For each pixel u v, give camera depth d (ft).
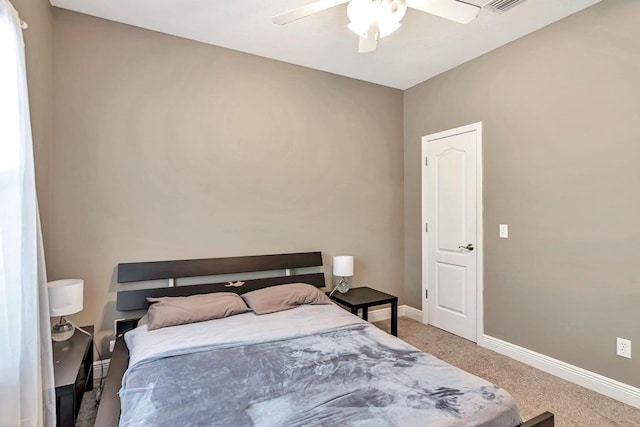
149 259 8.95
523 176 9.25
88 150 8.28
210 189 9.70
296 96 11.05
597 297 7.77
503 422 4.43
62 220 8.02
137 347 6.54
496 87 9.93
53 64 7.91
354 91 12.22
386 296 10.89
